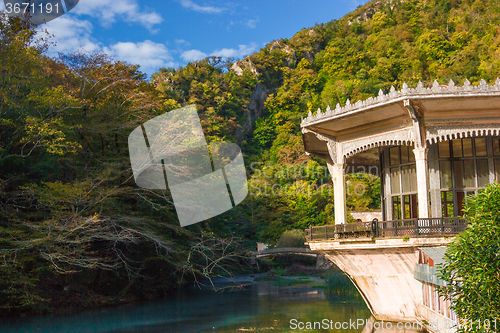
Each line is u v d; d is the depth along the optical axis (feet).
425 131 50.39
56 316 72.49
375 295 54.75
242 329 59.41
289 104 416.26
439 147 54.95
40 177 81.87
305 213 226.99
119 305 88.43
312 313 70.95
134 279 93.30
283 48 499.51
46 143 71.77
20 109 70.38
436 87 46.14
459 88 45.60
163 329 61.11
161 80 343.87
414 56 380.17
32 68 72.74
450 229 45.60
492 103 47.29
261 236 206.90
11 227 68.08
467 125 49.73
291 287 123.03
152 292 103.60
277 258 195.83
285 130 380.17
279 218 218.38
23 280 66.74
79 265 78.07
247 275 165.58
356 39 473.26
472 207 25.81
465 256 23.88
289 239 195.42
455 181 53.83
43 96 68.08
